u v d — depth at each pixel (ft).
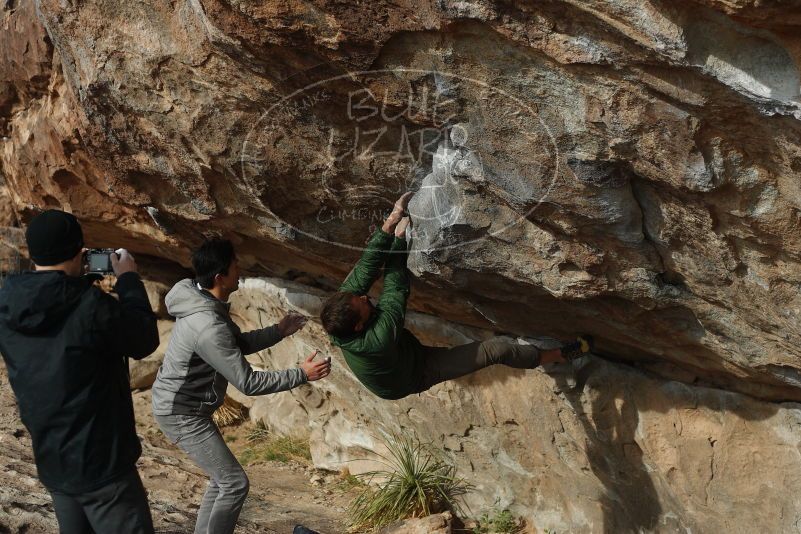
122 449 10.73
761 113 9.23
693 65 9.09
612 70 9.78
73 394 10.30
